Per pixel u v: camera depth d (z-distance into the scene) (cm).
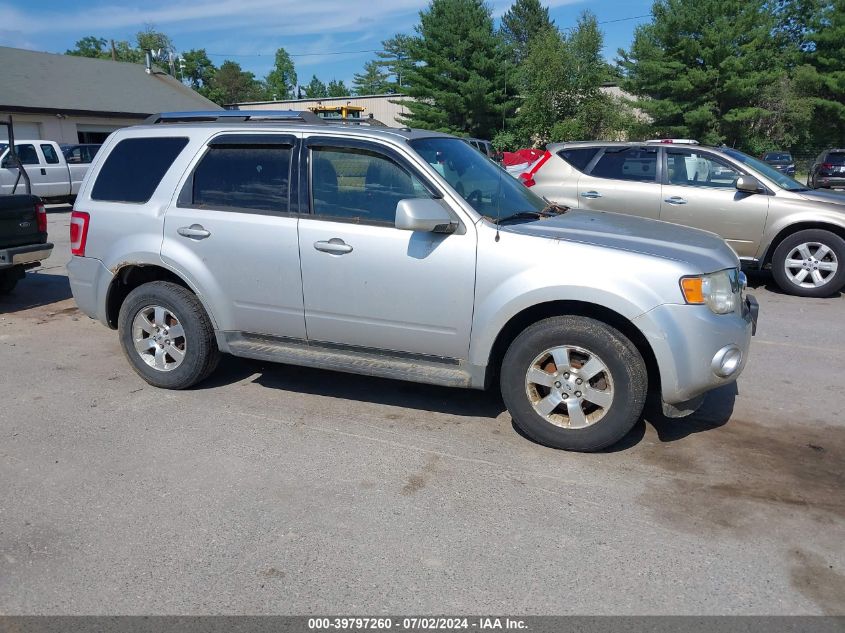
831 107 3906
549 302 418
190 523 346
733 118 3612
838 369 575
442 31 3950
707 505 362
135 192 512
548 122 3875
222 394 518
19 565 314
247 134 479
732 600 289
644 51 3725
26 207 801
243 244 472
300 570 309
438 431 453
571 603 288
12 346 643
